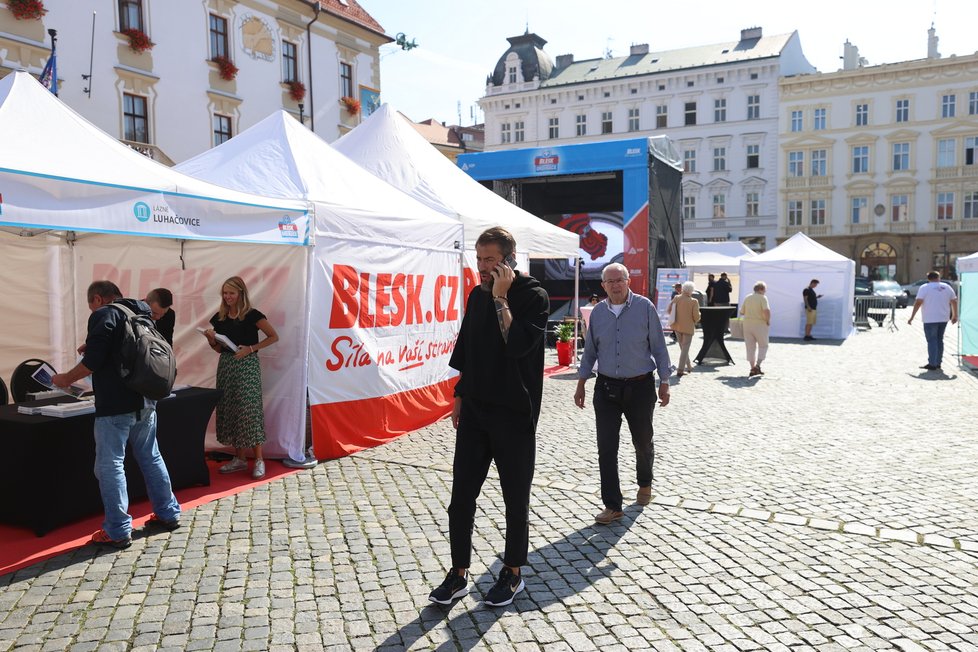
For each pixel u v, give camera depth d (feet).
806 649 10.39
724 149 160.76
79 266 23.11
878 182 151.53
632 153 54.85
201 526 15.35
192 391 18.29
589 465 20.66
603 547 14.34
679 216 65.62
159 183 15.28
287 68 79.66
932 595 12.11
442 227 26.58
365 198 23.16
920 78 146.82
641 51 174.70
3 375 22.16
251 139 23.65
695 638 10.75
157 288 20.88
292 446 20.29
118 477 14.01
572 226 64.95
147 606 11.67
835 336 61.87
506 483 11.62
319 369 20.83
